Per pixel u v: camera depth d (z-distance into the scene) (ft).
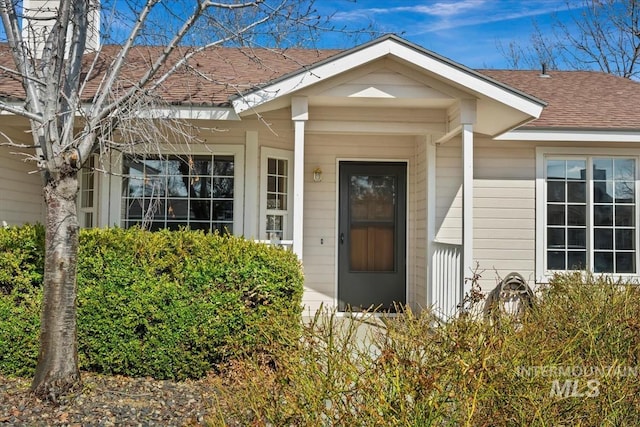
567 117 25.61
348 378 8.05
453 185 25.89
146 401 14.25
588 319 11.96
